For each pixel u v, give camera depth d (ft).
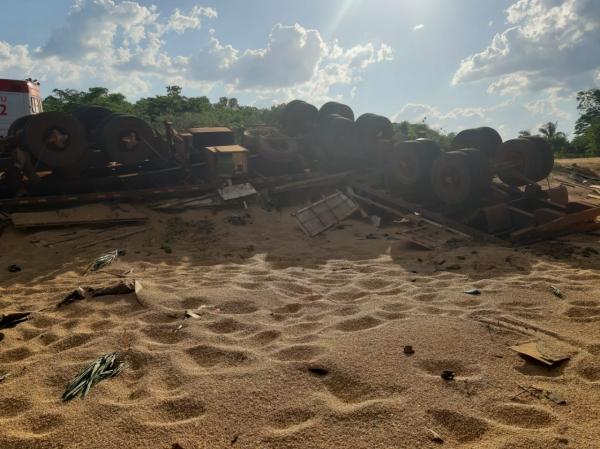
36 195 36.37
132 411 10.25
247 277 22.67
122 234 32.86
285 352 13.12
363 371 11.62
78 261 26.76
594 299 17.31
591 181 57.67
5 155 36.70
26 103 45.27
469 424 9.56
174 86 144.66
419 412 9.91
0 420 10.23
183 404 10.48
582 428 9.38
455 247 30.14
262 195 42.80
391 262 26.61
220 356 13.17
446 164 35.88
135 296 18.61
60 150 34.71
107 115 43.29
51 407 10.61
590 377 11.56
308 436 9.20
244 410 10.17
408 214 38.65
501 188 37.45
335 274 23.49
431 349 12.84
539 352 12.59
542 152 42.37
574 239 30.53
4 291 21.08
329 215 38.19
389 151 44.60
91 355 13.34
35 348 14.34
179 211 38.78
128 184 39.99
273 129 56.34
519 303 17.15
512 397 10.60
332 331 14.75
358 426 9.48
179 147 44.04
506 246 30.22
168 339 14.57
